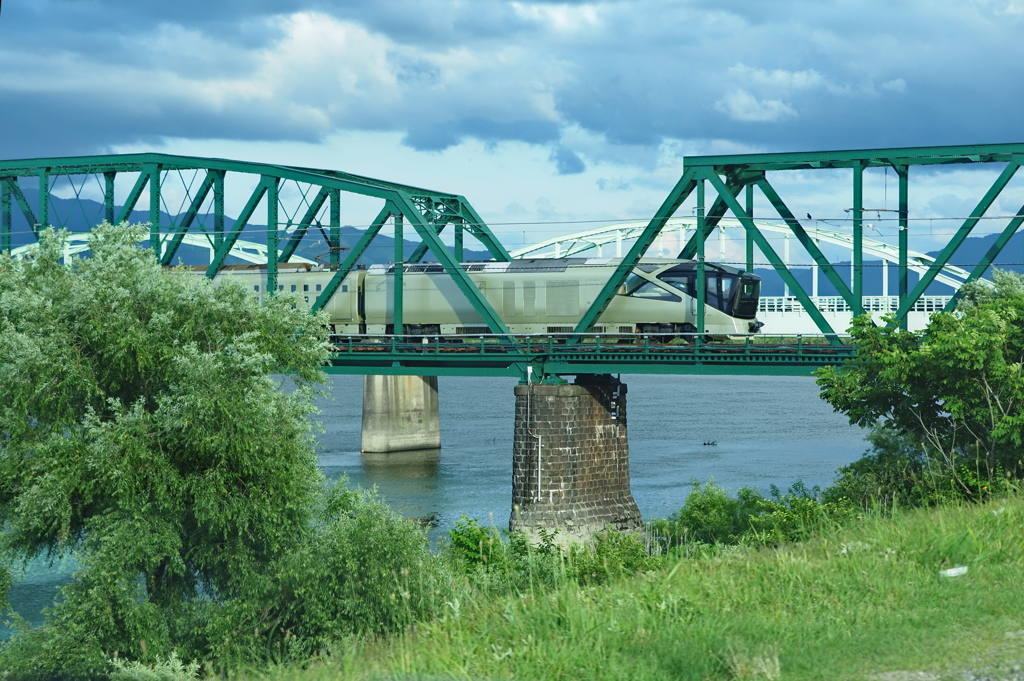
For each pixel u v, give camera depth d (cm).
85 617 2477
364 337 6669
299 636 2523
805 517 2659
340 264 6725
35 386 2756
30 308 2883
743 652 1046
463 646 1213
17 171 7125
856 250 5184
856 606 1211
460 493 6925
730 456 8200
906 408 3244
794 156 5209
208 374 2775
